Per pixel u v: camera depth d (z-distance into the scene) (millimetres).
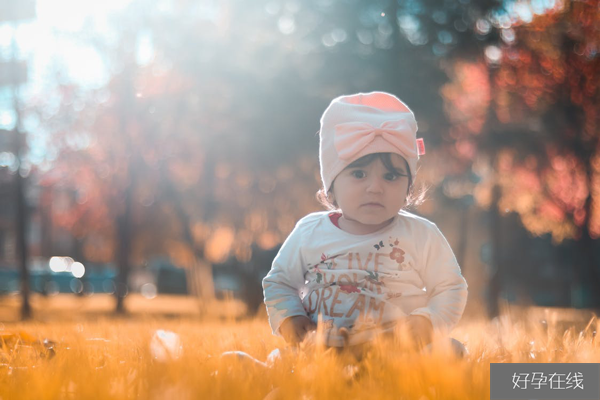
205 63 21891
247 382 2045
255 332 4508
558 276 46375
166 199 26016
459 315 3422
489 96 23062
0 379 2473
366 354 2842
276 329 3434
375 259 3434
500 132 22875
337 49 21781
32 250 54969
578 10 21500
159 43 22891
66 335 4379
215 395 1883
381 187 3383
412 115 3674
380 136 3393
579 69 22125
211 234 25891
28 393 2053
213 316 6969
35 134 26578
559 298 46188
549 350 3084
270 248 25109
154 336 3086
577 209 25188
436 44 22141
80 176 28422
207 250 27453
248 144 21562
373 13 22156
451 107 23078
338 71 21406
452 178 24547
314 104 21219
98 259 39625
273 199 23062
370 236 3477
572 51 22016
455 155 23547
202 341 3887
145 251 36031
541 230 28141
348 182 3445
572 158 23484
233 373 2234
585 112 22547
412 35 22250
